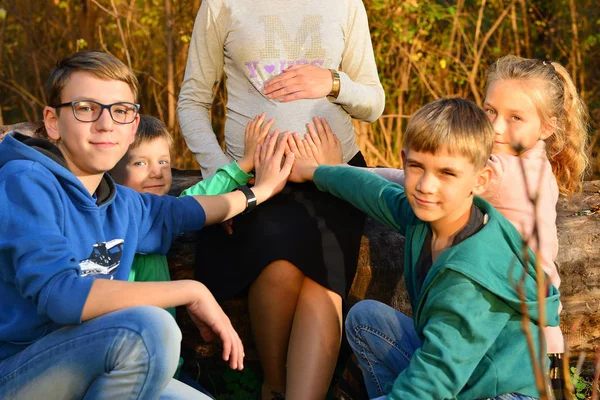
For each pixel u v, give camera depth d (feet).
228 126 10.95
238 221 9.84
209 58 11.16
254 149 10.28
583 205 10.86
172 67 19.88
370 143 20.44
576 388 10.20
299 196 10.03
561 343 8.58
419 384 7.41
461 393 7.73
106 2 22.49
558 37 22.76
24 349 7.63
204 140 10.99
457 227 7.95
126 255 8.45
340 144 10.64
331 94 10.63
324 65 10.71
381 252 10.19
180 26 21.36
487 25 23.45
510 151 9.38
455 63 22.47
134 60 22.17
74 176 7.88
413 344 8.71
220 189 10.20
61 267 7.27
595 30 22.45
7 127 11.52
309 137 10.32
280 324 9.60
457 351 7.39
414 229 8.40
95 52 8.16
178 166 20.06
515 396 7.61
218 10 10.85
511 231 7.93
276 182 9.87
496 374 7.57
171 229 9.04
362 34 11.27
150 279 9.22
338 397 10.19
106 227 8.33
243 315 10.28
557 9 22.65
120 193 8.70
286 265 9.43
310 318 9.32
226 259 9.75
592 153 19.58
